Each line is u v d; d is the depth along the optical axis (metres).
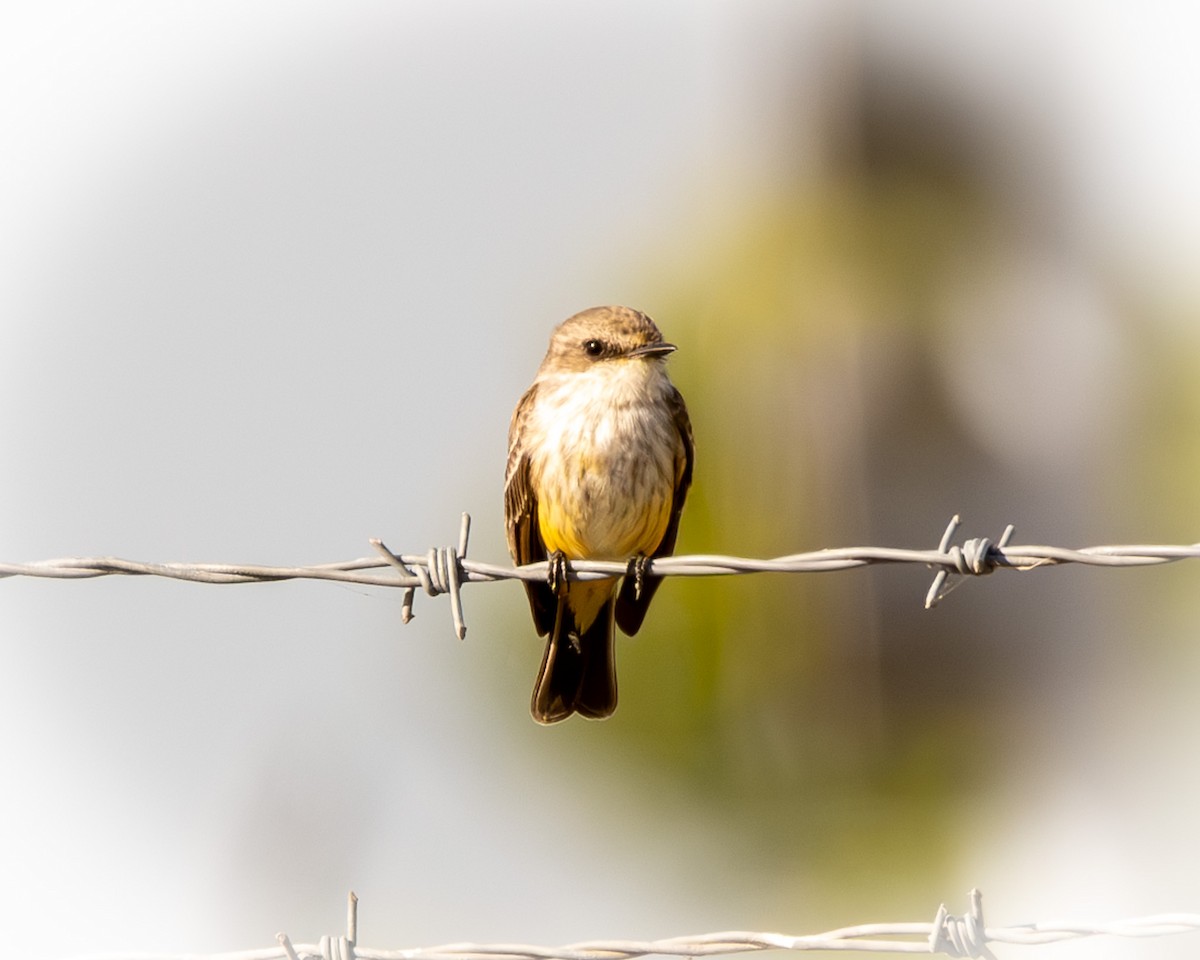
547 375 9.20
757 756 15.16
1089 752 15.88
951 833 15.16
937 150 17.66
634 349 8.94
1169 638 17.25
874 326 16.28
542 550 9.39
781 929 14.39
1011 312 17.22
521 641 14.55
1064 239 18.38
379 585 6.95
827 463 15.55
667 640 14.84
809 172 17.47
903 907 14.52
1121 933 6.12
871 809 15.35
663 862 14.92
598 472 8.86
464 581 7.04
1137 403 18.53
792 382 15.70
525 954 6.47
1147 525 18.23
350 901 6.54
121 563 6.91
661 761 14.86
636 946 6.42
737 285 16.12
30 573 6.90
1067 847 14.76
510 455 9.30
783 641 15.08
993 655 16.08
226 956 6.57
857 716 15.33
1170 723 16.12
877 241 16.94
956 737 15.69
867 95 17.73
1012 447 17.00
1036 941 6.16
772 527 15.30
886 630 15.48
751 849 15.08
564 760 14.87
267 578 6.92
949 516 16.17
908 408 16.16
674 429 9.05
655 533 9.07
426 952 6.50
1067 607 16.86
